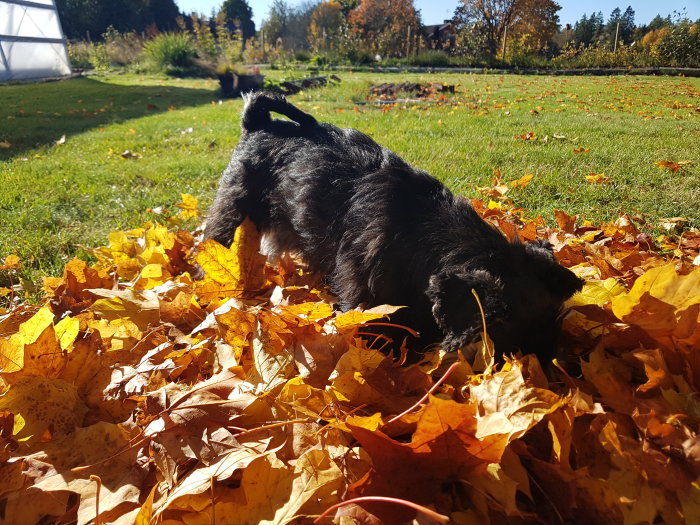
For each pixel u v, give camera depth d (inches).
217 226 36.1
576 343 23.9
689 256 36.0
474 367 21.2
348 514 15.3
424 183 27.7
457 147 74.7
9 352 20.7
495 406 18.0
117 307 25.8
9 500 17.2
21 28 233.5
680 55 280.4
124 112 129.3
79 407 20.7
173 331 26.5
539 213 48.5
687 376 21.0
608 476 16.9
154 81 227.6
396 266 25.6
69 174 65.7
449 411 15.3
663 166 61.9
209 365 24.0
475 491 16.3
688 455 16.9
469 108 125.1
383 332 25.6
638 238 38.7
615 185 56.2
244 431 18.6
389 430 18.3
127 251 38.0
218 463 17.5
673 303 20.9
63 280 32.5
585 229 41.3
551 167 63.4
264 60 373.7
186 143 87.0
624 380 20.9
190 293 29.4
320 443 18.3
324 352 21.4
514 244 24.1
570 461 17.9
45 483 17.5
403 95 159.3
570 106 129.3
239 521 16.3
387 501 15.1
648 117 109.7
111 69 294.2
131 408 21.2
